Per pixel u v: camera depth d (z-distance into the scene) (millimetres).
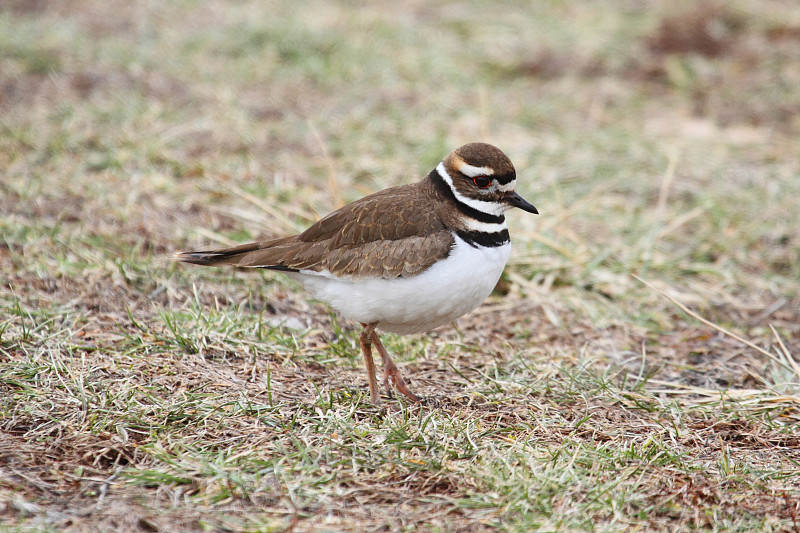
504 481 7785
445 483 7840
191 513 7176
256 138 16547
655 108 19625
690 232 14430
